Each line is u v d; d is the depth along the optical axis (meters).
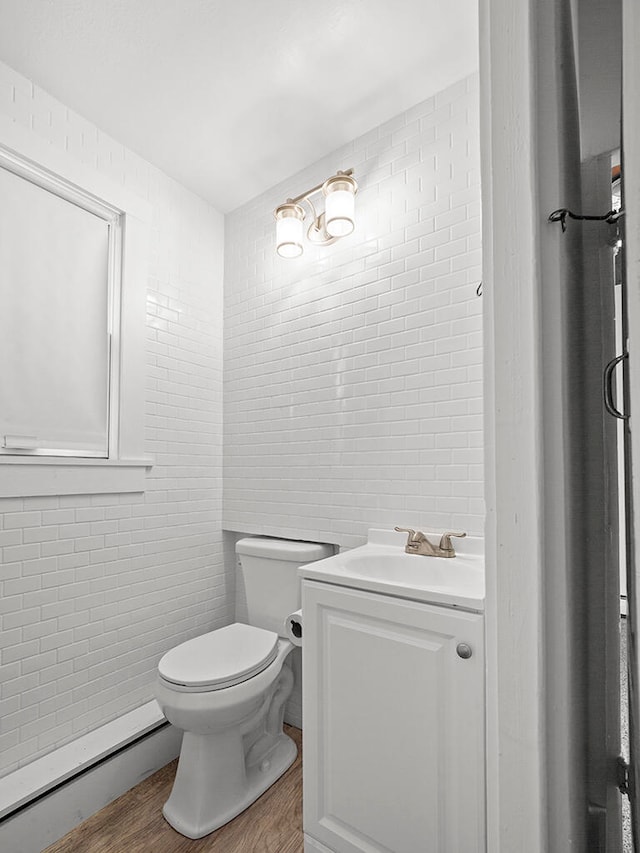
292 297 2.01
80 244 1.71
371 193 1.76
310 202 1.86
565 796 0.64
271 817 1.41
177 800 1.42
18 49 1.42
